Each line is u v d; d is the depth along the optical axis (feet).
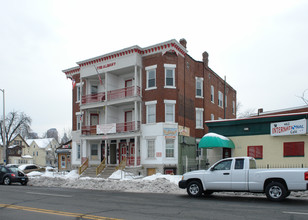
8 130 207.31
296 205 35.73
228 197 44.68
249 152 72.59
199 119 103.30
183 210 32.50
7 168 76.69
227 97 134.51
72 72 113.91
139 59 92.73
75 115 111.04
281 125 67.21
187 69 97.81
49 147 295.28
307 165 64.44
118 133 92.63
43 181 77.61
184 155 91.20
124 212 31.42
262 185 39.34
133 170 86.79
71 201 40.68
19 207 35.40
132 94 95.45
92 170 94.73
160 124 87.25
